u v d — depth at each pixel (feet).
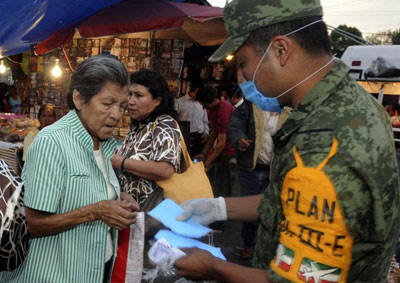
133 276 6.63
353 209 3.11
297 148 3.43
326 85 3.59
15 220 4.15
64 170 5.11
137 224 6.63
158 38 18.95
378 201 3.17
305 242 3.24
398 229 3.62
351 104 3.44
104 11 16.33
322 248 3.16
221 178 16.90
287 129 3.65
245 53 4.00
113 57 5.44
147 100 8.29
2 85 25.21
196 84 21.61
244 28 3.85
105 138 5.61
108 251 6.30
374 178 3.14
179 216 5.27
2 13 12.54
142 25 15.15
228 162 16.85
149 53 17.71
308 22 3.67
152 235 7.61
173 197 8.14
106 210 5.13
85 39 18.62
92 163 5.54
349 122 3.31
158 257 4.34
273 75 3.84
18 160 12.68
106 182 6.06
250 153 12.19
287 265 3.34
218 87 21.62
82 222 5.18
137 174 8.02
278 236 3.84
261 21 3.74
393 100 24.88
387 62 23.65
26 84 25.80
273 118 11.81
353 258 3.36
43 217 5.03
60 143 5.08
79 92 5.28
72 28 16.92
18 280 5.25
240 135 12.16
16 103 25.59
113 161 8.03
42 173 4.90
